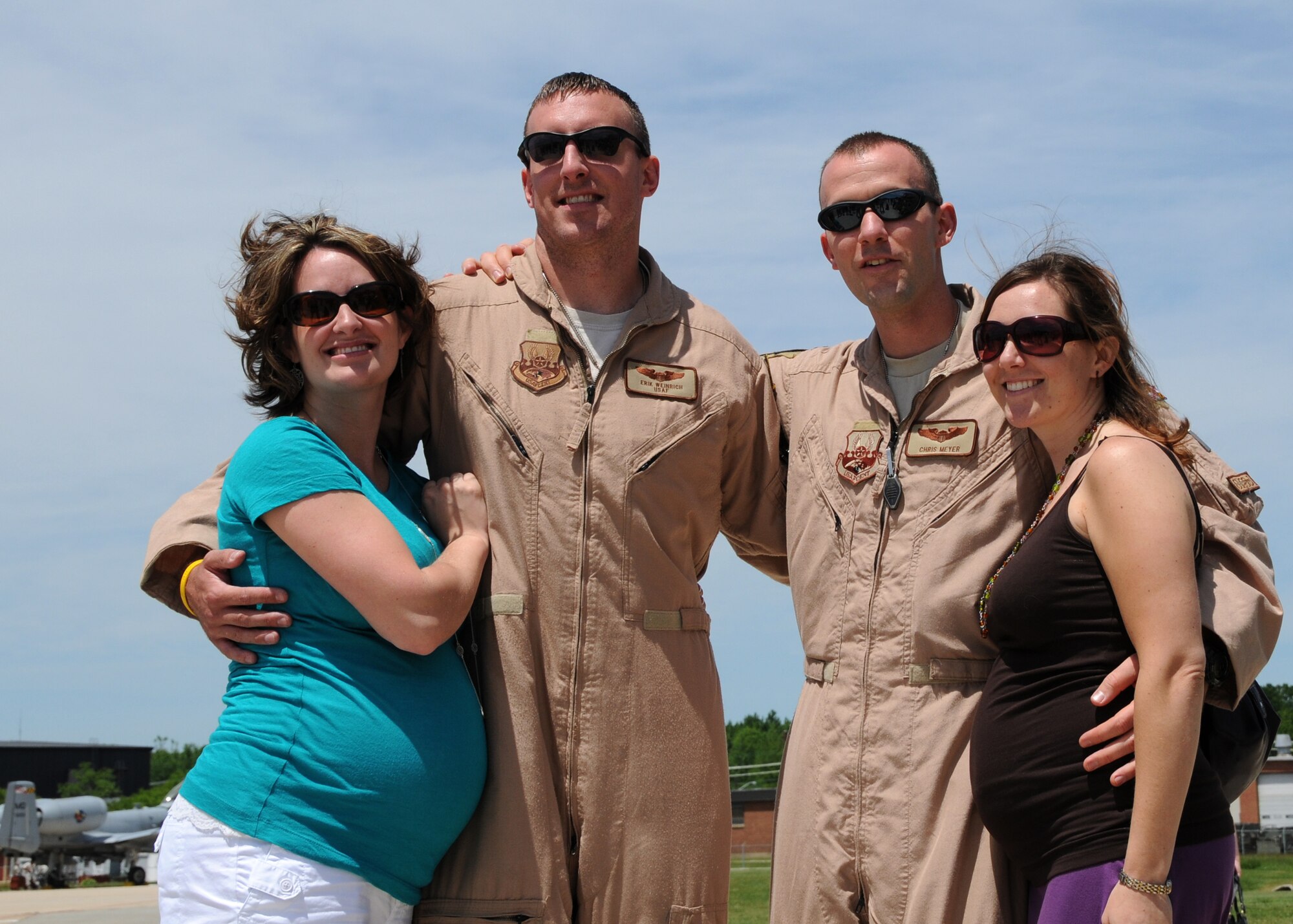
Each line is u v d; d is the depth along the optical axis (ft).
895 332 12.20
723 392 12.50
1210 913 9.27
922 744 11.07
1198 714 8.89
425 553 11.10
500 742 11.41
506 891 11.17
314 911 10.04
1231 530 10.18
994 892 10.54
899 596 11.43
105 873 166.50
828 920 11.32
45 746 360.07
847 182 12.10
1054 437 10.64
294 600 10.76
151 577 11.52
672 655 11.97
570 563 11.72
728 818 12.23
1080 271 10.38
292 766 10.25
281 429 10.86
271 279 11.16
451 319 12.44
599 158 12.12
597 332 12.50
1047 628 9.82
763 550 13.62
